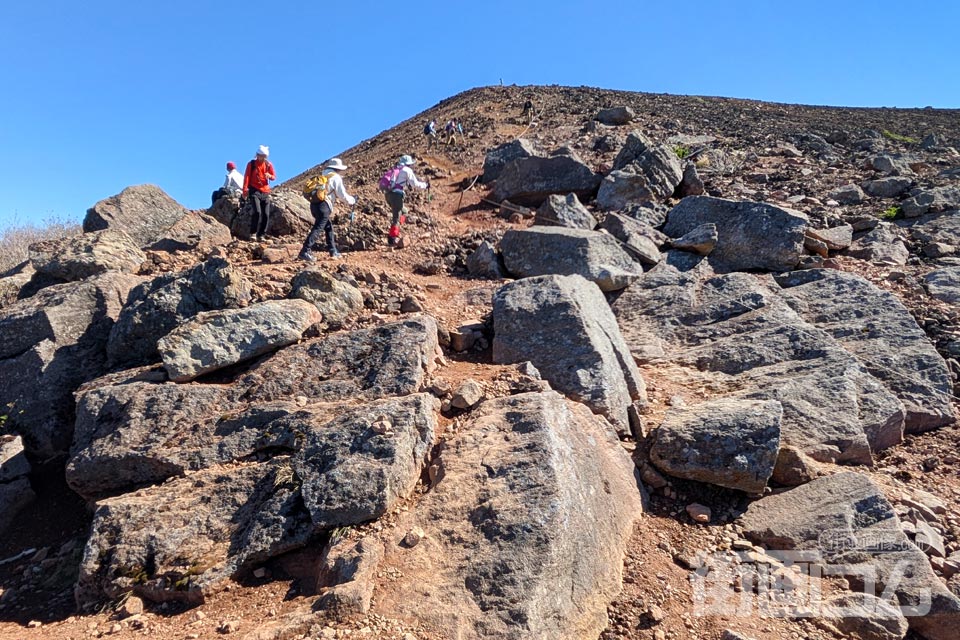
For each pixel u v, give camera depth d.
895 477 5.53
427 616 3.43
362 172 18.14
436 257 9.48
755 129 18.66
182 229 9.77
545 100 26.66
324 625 3.37
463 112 26.39
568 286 6.72
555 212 10.15
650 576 4.32
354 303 6.83
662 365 6.95
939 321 7.38
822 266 8.87
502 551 3.75
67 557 4.80
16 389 6.23
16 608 4.38
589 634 3.76
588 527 4.20
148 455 4.89
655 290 8.16
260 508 4.33
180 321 6.26
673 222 10.26
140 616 3.84
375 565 3.76
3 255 14.65
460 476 4.34
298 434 4.79
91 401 5.37
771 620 4.01
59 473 5.83
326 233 9.03
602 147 15.83
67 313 6.70
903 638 3.98
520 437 4.57
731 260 9.16
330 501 4.20
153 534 4.26
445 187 14.90
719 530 4.83
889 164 12.78
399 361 5.50
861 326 7.16
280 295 6.70
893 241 9.50
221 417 5.10
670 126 18.86
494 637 3.37
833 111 26.45
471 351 6.56
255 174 9.97
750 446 4.98
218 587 3.96
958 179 11.46
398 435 4.57
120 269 8.09
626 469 5.14
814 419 5.81
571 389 5.78
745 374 6.56
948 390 6.37
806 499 4.95
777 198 11.53
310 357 5.69
